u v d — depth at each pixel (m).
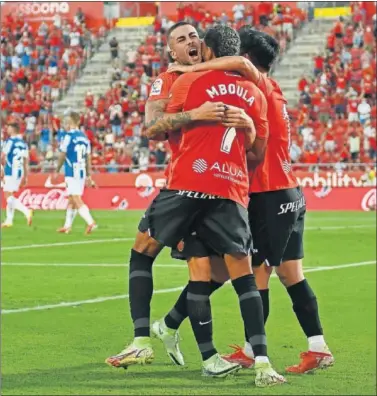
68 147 18.55
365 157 27.62
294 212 6.27
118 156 29.97
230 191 5.80
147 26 36.16
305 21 34.19
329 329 7.94
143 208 27.30
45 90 35.09
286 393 5.59
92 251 15.33
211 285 6.34
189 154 5.80
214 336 7.61
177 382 5.90
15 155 20.41
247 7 34.84
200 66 5.88
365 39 31.81
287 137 6.30
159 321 6.48
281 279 6.39
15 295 10.12
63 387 5.75
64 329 7.90
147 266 6.05
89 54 35.81
